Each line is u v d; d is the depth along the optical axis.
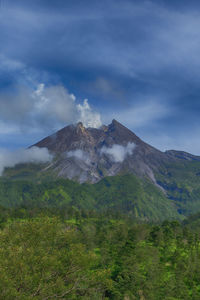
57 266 37.78
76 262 39.53
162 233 135.25
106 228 163.88
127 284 80.50
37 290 35.47
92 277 42.16
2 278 30.81
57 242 44.06
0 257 34.34
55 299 37.66
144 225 169.00
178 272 92.38
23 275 34.09
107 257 99.44
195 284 89.81
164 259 110.25
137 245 117.19
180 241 130.62
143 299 78.12
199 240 136.12
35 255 38.00
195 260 101.25
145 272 94.88
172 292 82.06
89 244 121.81
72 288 39.34
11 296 30.33
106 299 69.94
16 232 41.72
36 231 40.84
